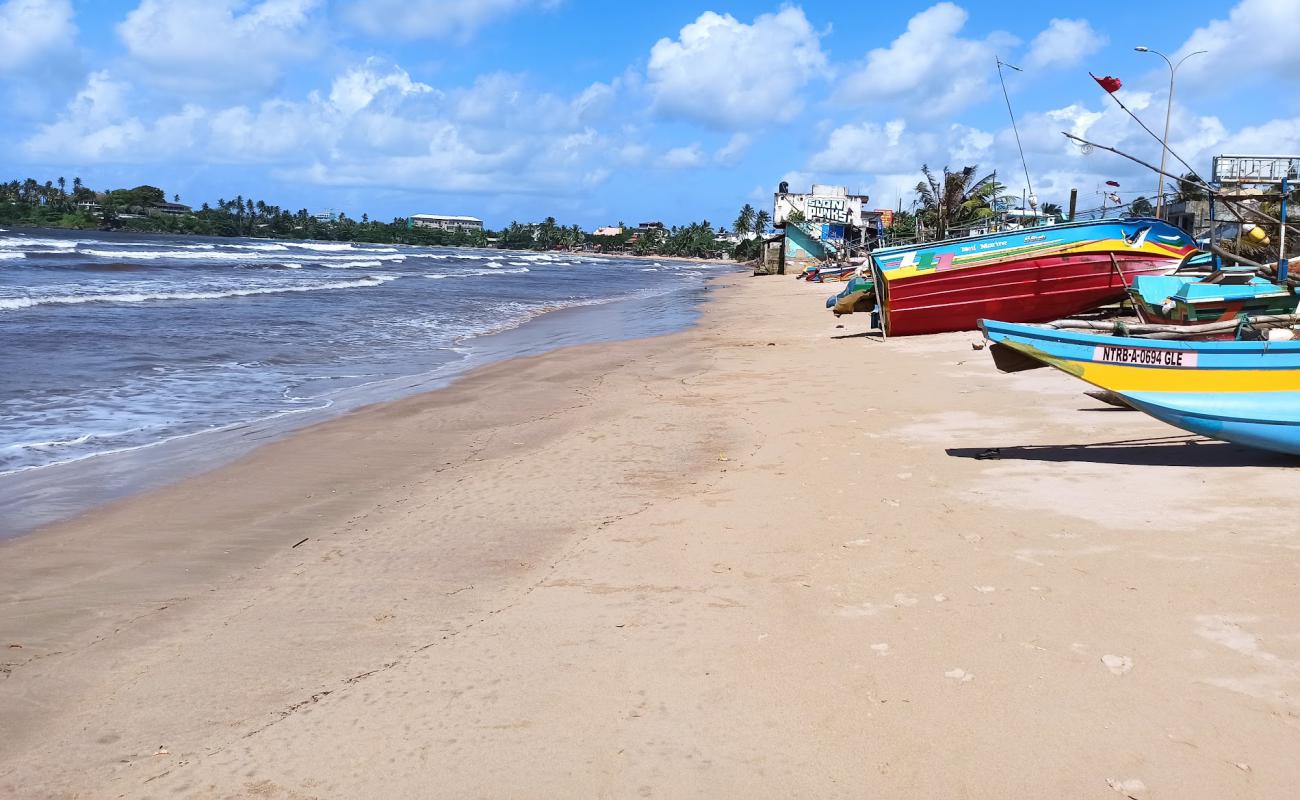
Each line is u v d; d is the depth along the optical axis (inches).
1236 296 560.4
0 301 1229.7
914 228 2945.4
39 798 163.6
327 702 194.4
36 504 365.1
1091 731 164.7
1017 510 293.6
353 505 361.7
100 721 191.0
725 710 180.5
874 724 171.6
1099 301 831.1
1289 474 309.9
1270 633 196.2
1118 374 333.1
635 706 184.4
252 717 189.9
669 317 1371.8
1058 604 218.2
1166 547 250.2
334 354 860.6
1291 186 609.6
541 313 1472.7
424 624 236.1
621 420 511.5
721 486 354.6
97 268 2220.7
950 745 163.3
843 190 3604.8
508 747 171.9
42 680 210.7
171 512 353.7
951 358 695.7
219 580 278.7
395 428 510.9
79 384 645.9
